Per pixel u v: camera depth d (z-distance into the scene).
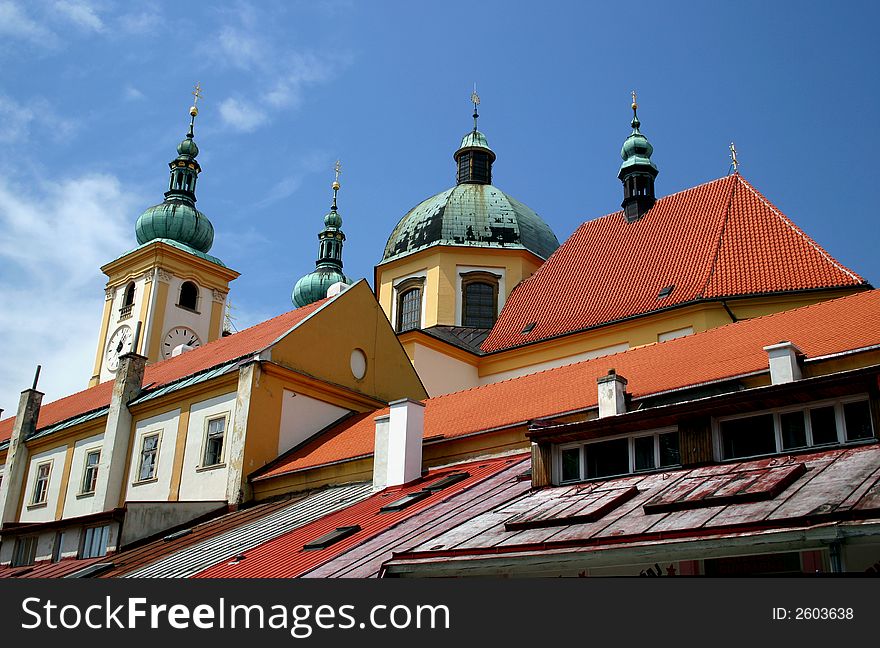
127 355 33.31
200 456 28.78
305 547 17.62
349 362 31.03
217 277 64.56
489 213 41.41
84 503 33.38
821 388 12.50
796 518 9.62
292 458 27.38
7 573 28.05
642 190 38.41
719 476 12.35
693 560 10.80
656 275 33.59
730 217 34.00
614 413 18.27
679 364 20.94
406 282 40.84
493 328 38.03
